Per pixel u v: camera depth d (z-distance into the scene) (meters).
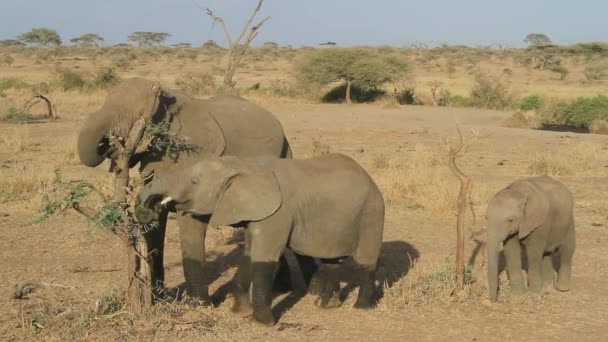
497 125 37.31
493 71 96.12
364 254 8.41
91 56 115.06
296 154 22.86
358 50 50.38
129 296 7.92
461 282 9.05
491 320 8.29
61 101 38.56
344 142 26.14
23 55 121.00
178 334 7.55
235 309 8.19
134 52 123.00
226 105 9.54
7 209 13.79
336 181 8.09
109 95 8.41
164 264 10.48
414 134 29.05
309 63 50.16
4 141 23.28
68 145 21.52
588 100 39.41
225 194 7.61
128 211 7.78
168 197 7.68
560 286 9.52
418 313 8.46
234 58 37.16
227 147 9.23
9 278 9.61
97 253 10.97
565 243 9.51
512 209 8.62
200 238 8.34
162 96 8.67
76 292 9.00
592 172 19.61
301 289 9.48
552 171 19.42
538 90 63.91
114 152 8.41
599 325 8.21
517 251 9.10
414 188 16.20
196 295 8.38
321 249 8.08
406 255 11.17
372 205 8.34
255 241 7.71
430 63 111.44
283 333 7.71
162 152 8.53
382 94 51.12
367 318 8.26
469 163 21.06
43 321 7.74
